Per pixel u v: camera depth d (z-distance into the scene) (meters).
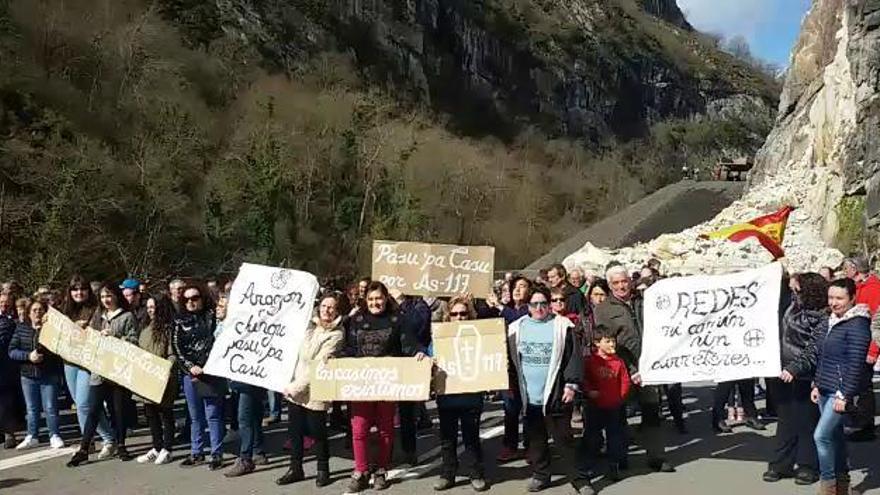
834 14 43.53
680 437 9.69
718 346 7.84
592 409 7.68
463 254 9.28
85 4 46.34
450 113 94.06
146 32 46.78
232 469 8.22
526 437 8.74
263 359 8.08
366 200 50.72
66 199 26.47
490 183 69.19
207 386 8.39
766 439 9.45
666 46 137.50
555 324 7.56
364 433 7.66
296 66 70.38
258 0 72.06
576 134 111.94
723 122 128.12
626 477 7.99
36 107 33.78
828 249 32.56
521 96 108.00
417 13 94.81
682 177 104.00
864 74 32.16
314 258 44.84
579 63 117.88
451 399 7.57
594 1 134.62
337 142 52.81
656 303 8.14
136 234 30.72
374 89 74.00
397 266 9.30
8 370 9.61
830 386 6.68
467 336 7.58
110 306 8.96
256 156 43.28
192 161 39.31
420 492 7.62
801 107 47.22
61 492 7.75
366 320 7.83
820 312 7.47
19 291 10.17
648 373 8.02
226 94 55.16
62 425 10.77
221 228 36.00
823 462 6.83
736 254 33.03
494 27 108.12
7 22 37.28
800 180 41.69
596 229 57.78
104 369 8.72
